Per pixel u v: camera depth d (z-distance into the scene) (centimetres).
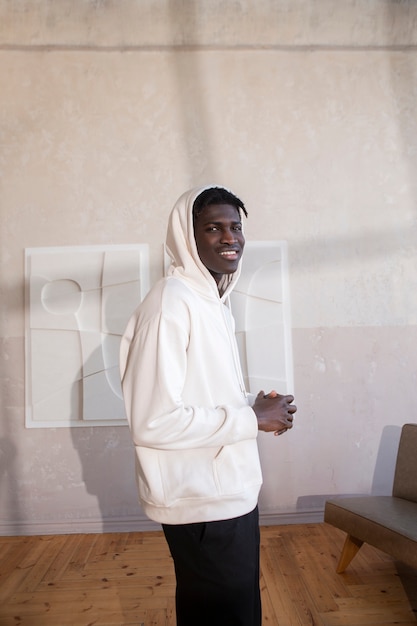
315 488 323
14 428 319
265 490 322
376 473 325
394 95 342
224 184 334
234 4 332
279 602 220
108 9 330
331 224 335
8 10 328
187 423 107
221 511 114
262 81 340
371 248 335
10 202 328
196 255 127
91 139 332
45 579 249
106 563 268
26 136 331
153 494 114
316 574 247
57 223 328
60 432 319
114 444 319
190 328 118
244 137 336
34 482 317
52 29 332
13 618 212
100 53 337
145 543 296
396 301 333
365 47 343
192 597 115
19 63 334
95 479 317
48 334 321
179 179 333
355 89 342
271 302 328
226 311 144
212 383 121
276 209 334
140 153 333
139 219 329
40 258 323
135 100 335
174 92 337
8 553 284
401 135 341
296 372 327
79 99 334
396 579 240
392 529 207
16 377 322
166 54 338
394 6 339
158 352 110
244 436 113
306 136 338
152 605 221
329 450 325
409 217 337
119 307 321
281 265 329
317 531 306
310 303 330
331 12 337
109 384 317
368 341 331
